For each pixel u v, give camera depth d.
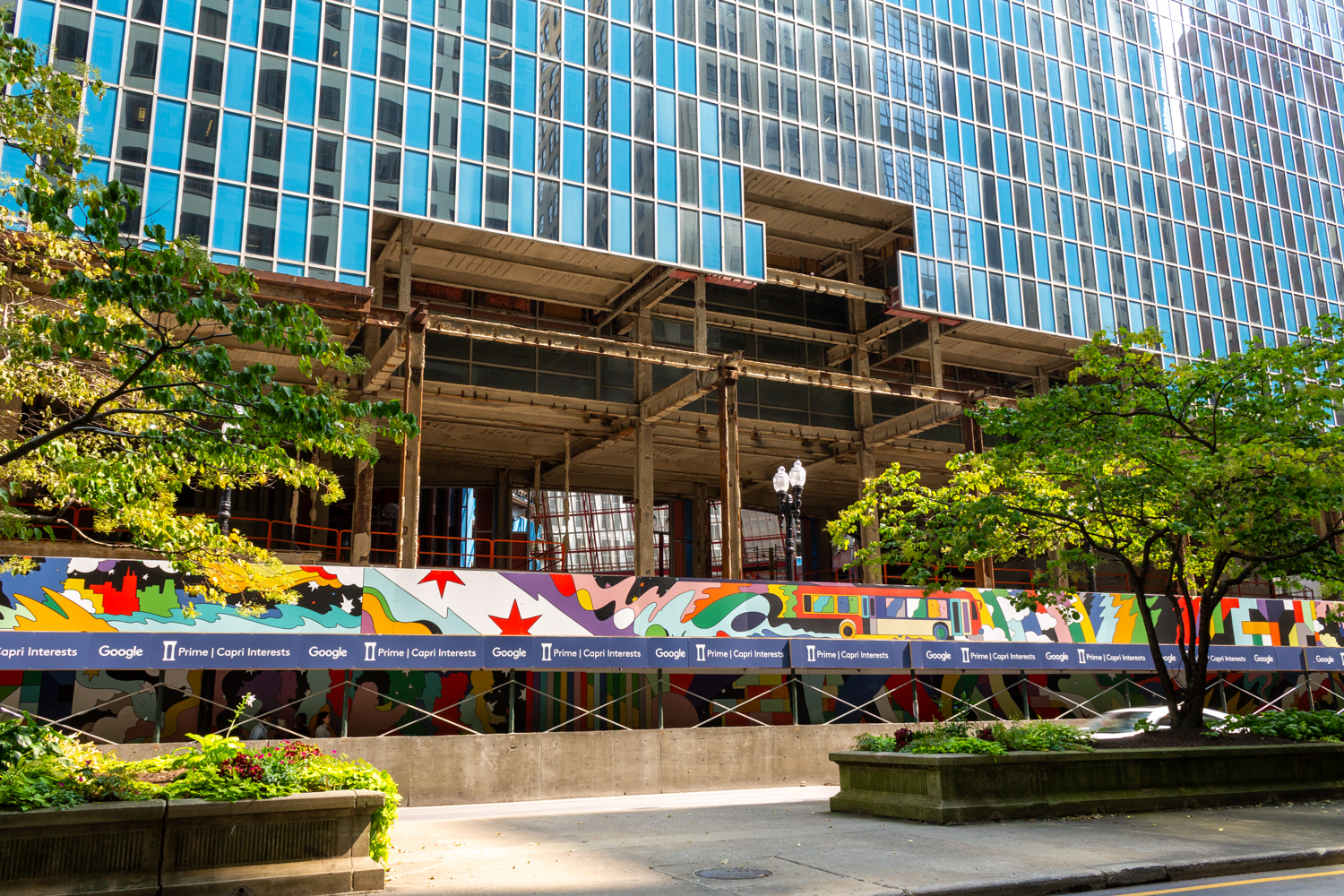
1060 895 8.70
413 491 28.58
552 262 37.81
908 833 11.51
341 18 33.69
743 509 56.69
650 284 38.75
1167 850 10.16
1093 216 45.75
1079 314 44.00
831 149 40.75
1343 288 51.91
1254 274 49.16
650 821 13.57
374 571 19.16
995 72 45.50
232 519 42.41
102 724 19.48
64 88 9.32
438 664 19.09
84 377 11.75
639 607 21.19
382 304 37.41
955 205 42.62
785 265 46.44
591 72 37.16
